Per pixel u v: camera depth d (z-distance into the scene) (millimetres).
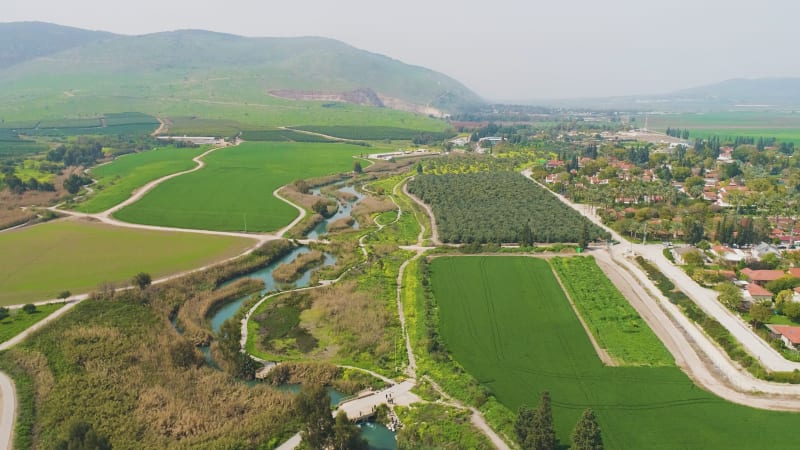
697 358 114625
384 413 97312
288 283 165375
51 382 103562
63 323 128625
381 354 118375
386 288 156250
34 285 154500
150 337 122938
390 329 130500
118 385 102938
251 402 99375
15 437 87875
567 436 86688
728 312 136625
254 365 112938
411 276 165125
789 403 97000
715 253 179625
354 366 114438
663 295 149750
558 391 101250
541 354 116250
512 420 90312
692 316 134000
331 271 173000
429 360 114188
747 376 106812
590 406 96000
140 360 113188
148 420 92812
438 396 101000
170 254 182625
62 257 179000
